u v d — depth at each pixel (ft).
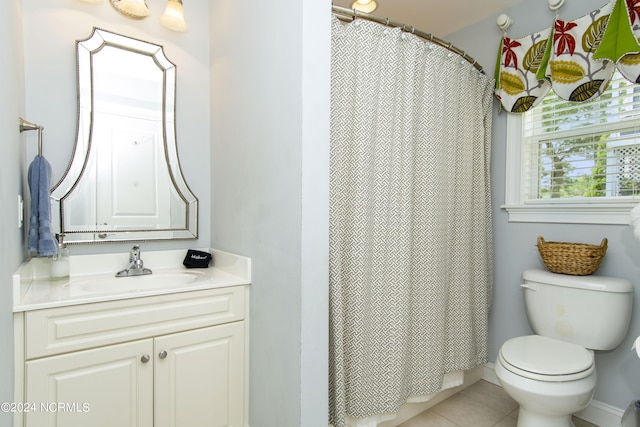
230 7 5.26
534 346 5.08
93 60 5.07
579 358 4.66
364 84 4.65
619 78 5.59
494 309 7.16
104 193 5.19
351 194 4.62
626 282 5.11
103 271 5.17
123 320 3.85
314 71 3.72
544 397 4.28
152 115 5.59
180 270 5.53
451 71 5.87
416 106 5.33
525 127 6.81
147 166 5.56
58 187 4.83
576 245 5.43
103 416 3.73
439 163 5.65
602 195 5.79
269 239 4.31
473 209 6.57
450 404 6.18
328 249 3.92
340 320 4.27
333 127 4.50
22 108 4.31
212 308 4.47
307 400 3.78
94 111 5.09
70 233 4.93
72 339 3.57
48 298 3.63
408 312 5.04
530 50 6.38
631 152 5.48
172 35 5.76
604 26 5.31
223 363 4.58
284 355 4.00
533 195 6.71
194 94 6.00
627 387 5.36
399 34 4.98
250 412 4.76
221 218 5.71
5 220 3.05
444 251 5.77
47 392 3.43
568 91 5.74
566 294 5.37
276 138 4.10
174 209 5.80
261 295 4.51
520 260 6.73
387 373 4.80
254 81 4.58
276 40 4.08
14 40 3.79
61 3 4.84
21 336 3.32
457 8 6.89
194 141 6.03
